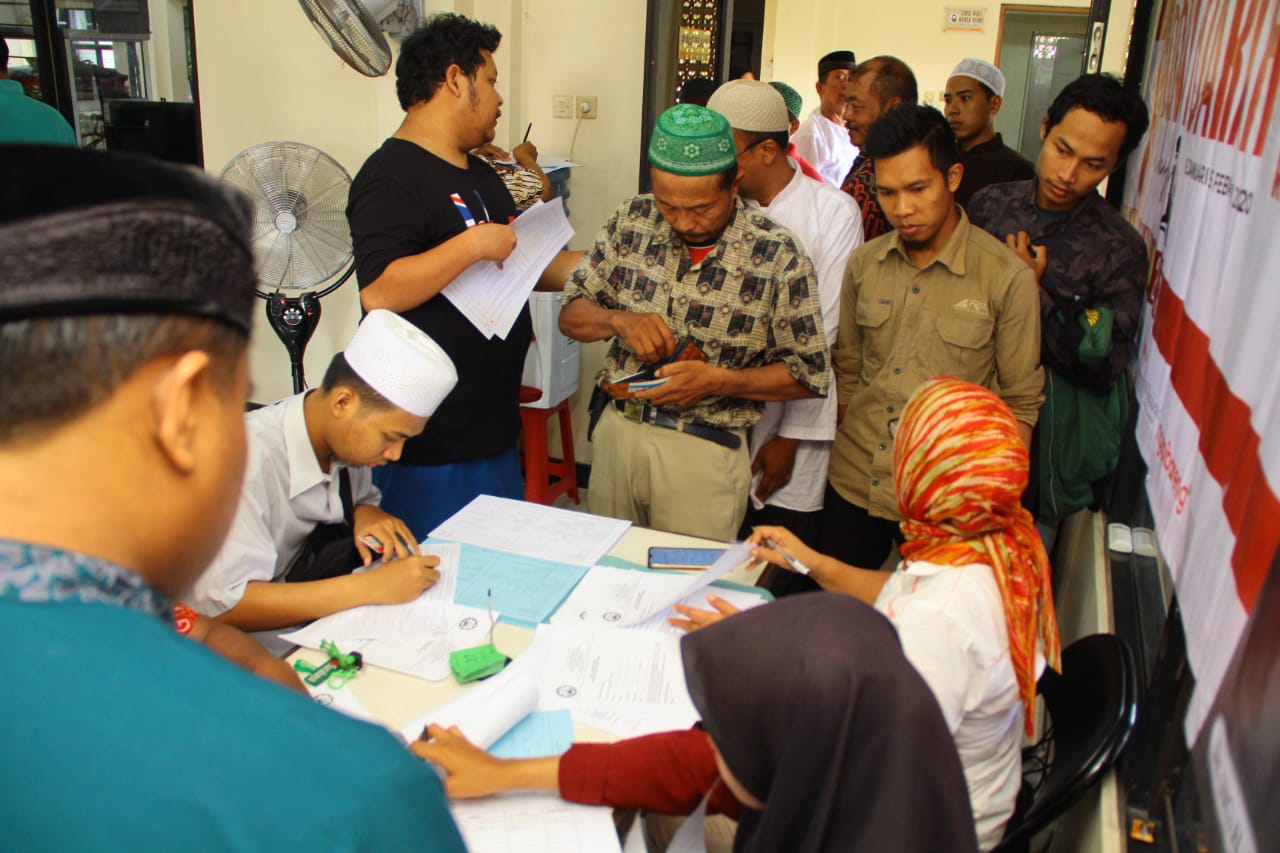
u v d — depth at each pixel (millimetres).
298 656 1304
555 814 1032
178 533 424
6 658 365
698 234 1819
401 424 1487
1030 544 1185
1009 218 2043
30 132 2406
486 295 1990
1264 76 1051
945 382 1203
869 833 713
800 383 1907
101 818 356
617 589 1509
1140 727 1222
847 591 1508
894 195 1825
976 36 5406
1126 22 3018
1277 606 729
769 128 2119
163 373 394
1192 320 1284
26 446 377
